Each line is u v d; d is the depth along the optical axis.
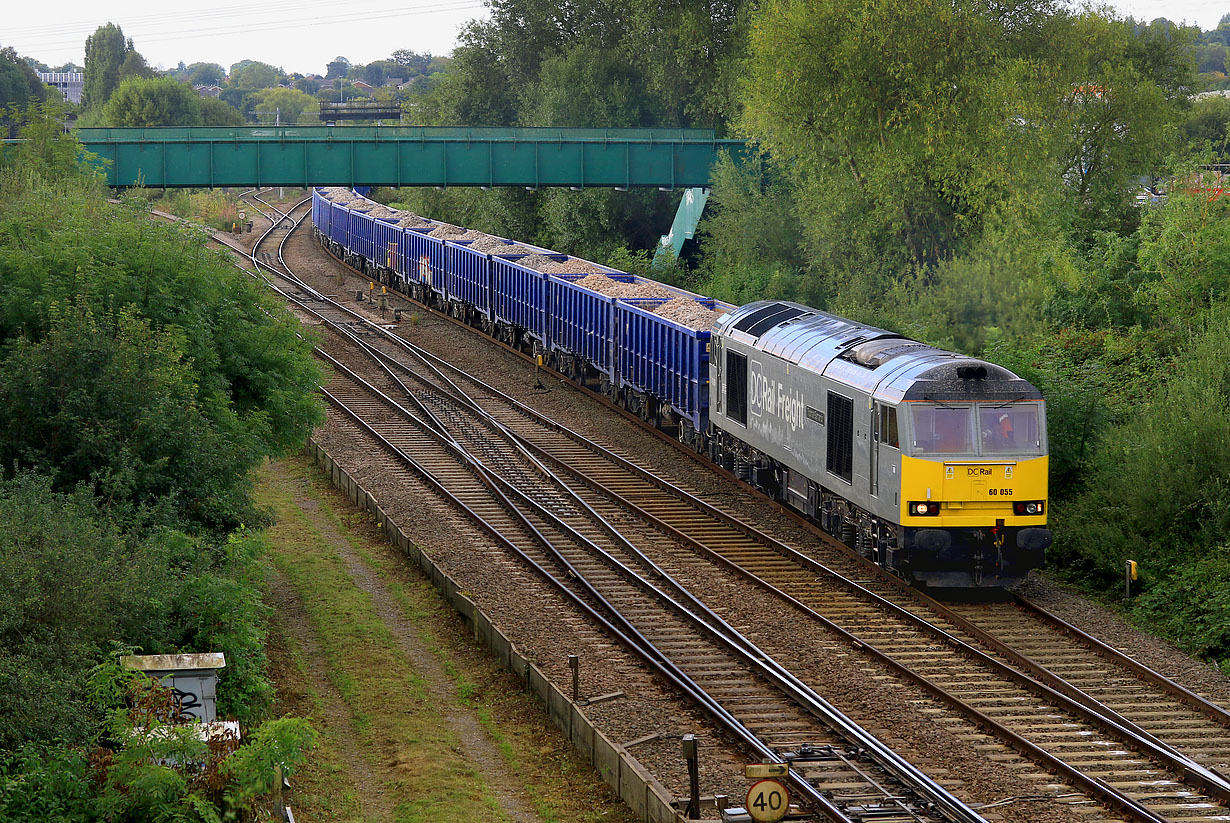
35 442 54.41
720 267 170.62
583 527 76.38
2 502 44.66
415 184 167.38
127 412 55.12
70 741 37.44
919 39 127.81
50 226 71.31
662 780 41.38
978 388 60.78
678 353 95.44
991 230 124.12
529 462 93.00
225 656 47.06
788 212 160.75
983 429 60.59
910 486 60.25
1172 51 161.38
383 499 80.94
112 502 51.53
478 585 63.81
